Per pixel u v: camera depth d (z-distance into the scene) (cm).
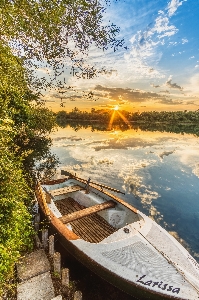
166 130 5216
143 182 1322
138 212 666
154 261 477
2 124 389
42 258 557
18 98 743
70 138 3253
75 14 376
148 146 2470
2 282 411
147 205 1033
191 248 738
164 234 570
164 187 1241
